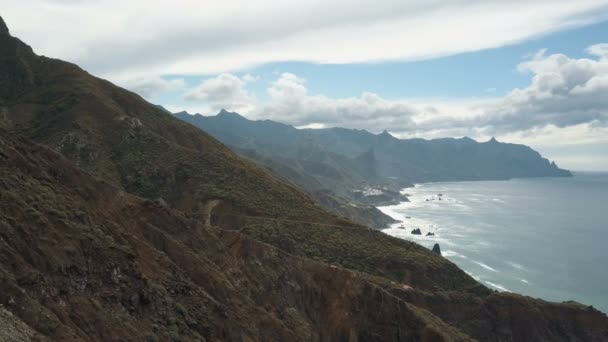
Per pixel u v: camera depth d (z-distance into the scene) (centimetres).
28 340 1519
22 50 11469
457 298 7412
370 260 7469
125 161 8769
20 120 9300
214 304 2944
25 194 2330
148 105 11744
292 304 4391
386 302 4962
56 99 10119
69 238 2220
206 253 3797
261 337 3177
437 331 5006
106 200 3244
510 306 7712
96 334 1947
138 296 2348
